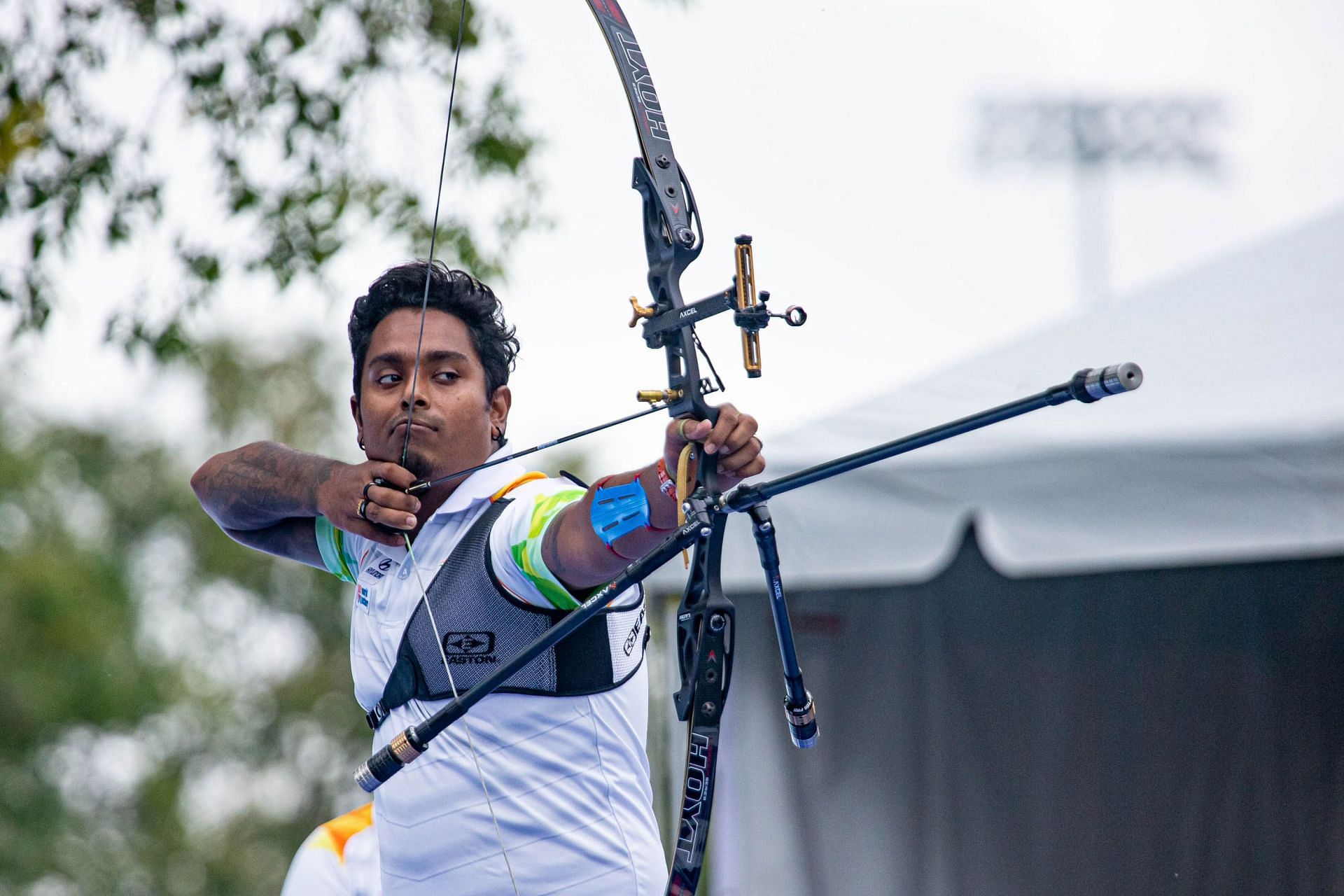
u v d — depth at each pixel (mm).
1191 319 18500
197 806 68062
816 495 17375
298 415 68250
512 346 9906
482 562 9039
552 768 8992
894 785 18203
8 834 59375
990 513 16672
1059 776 17625
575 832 9000
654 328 8359
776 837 18453
